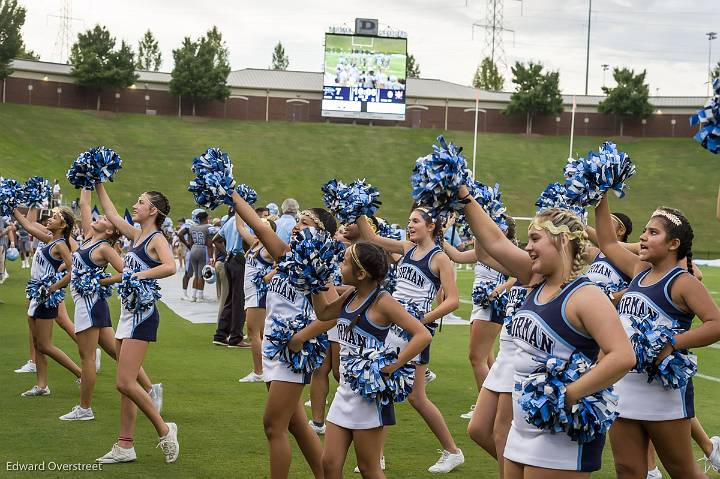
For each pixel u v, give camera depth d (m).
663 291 4.49
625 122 69.69
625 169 4.06
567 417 3.19
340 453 4.28
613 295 5.58
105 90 65.88
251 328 8.85
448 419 7.37
